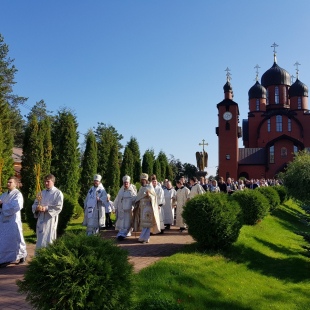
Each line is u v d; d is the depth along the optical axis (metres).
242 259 9.98
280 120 60.81
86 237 4.67
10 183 8.59
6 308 5.45
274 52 66.69
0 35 43.75
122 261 4.51
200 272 7.88
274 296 8.10
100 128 64.56
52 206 8.32
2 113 26.94
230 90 58.28
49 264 4.13
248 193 15.85
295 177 25.53
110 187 25.02
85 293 4.03
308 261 11.91
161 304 4.91
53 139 19.05
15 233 8.38
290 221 21.91
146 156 32.34
